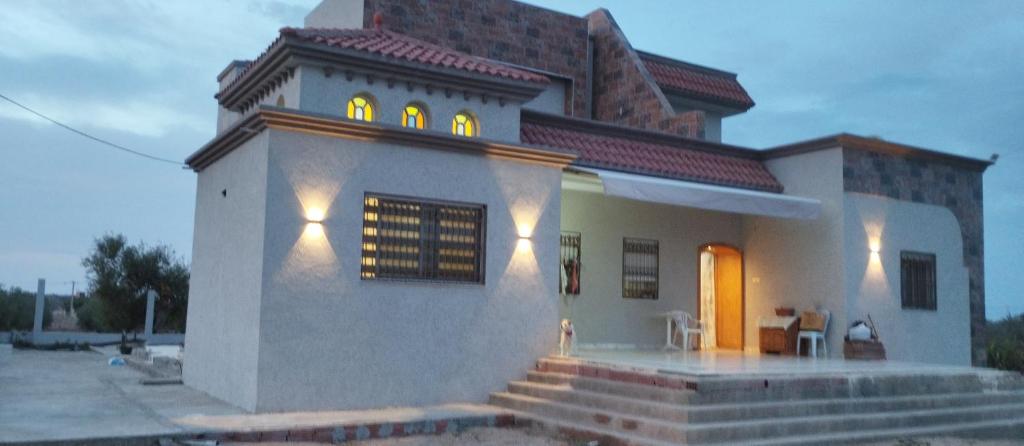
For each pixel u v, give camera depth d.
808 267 18.94
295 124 12.78
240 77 15.70
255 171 13.17
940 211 20.36
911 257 19.59
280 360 12.51
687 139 19.23
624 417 11.79
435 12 20.72
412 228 13.95
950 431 13.36
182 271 37.12
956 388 14.84
